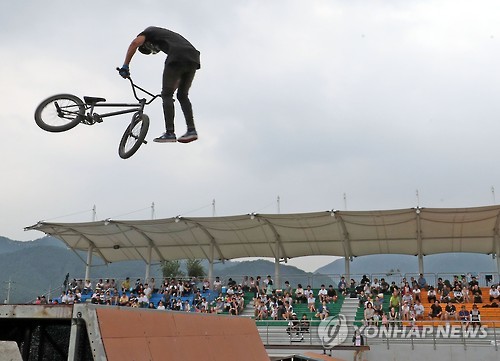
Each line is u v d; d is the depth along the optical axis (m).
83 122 7.91
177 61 6.90
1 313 4.93
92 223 32.97
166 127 6.96
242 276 35.50
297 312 30.20
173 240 36.31
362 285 32.22
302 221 31.58
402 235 32.88
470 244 33.19
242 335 8.12
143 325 5.39
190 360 5.93
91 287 36.56
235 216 31.25
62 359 5.39
